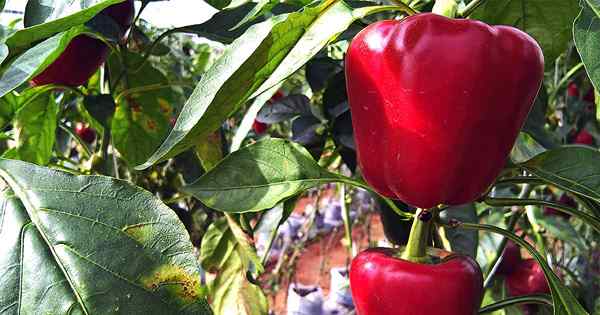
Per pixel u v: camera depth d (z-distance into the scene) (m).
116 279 0.24
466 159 0.28
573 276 0.77
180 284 0.25
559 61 0.80
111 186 0.26
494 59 0.26
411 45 0.26
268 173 0.34
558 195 0.79
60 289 0.23
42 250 0.24
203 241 0.44
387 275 0.29
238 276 0.43
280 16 0.25
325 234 1.90
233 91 0.25
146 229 0.25
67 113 0.65
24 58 0.30
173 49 1.01
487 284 0.55
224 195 0.33
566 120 0.73
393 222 0.43
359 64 0.29
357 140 0.31
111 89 0.48
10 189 0.26
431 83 0.26
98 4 0.26
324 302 1.19
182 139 0.24
